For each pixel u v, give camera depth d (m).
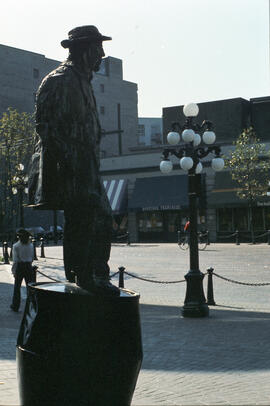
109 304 4.26
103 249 4.67
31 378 4.24
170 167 13.57
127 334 4.32
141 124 87.69
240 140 39.66
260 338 8.88
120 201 46.38
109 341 4.23
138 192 45.78
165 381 6.47
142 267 21.84
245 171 39.19
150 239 45.94
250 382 6.40
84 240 4.55
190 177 12.07
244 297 13.99
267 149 41.31
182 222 44.59
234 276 18.17
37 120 4.52
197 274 11.25
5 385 6.20
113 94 72.38
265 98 47.16
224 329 9.70
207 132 12.66
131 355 4.34
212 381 6.45
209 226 42.66
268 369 6.98
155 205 44.25
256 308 12.26
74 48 4.67
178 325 10.16
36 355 4.19
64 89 4.45
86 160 4.49
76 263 4.57
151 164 46.12
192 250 11.49
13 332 9.52
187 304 11.15
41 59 63.97
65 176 4.43
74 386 4.17
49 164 4.42
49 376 4.17
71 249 4.58
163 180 45.12
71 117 4.44
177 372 6.87
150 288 15.86
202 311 11.05
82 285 4.52
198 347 8.28
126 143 73.94
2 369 6.94
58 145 4.38
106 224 4.66
